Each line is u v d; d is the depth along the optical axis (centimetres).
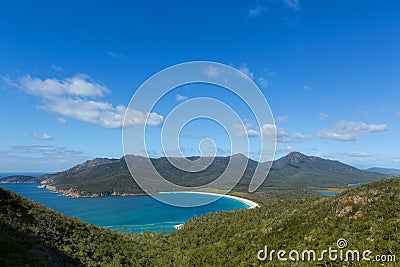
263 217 6469
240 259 4441
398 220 3581
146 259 5528
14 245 3662
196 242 6328
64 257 4197
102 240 5594
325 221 4269
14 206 4962
